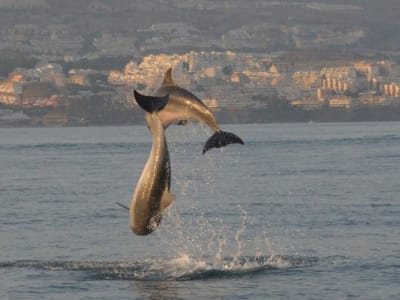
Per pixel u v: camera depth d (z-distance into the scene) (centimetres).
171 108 4447
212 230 7225
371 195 9588
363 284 5141
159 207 4653
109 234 7019
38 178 12862
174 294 4956
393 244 6303
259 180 11988
